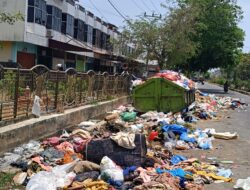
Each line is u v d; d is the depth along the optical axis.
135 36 40.66
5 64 21.28
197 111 22.12
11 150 9.80
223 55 52.31
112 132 13.94
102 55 51.09
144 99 20.39
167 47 39.78
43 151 9.66
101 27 56.88
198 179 8.87
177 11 40.88
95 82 18.91
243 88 71.56
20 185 7.84
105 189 7.61
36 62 32.97
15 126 10.23
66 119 13.76
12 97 10.56
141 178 8.14
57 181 7.68
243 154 12.45
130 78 27.22
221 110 27.78
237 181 8.85
